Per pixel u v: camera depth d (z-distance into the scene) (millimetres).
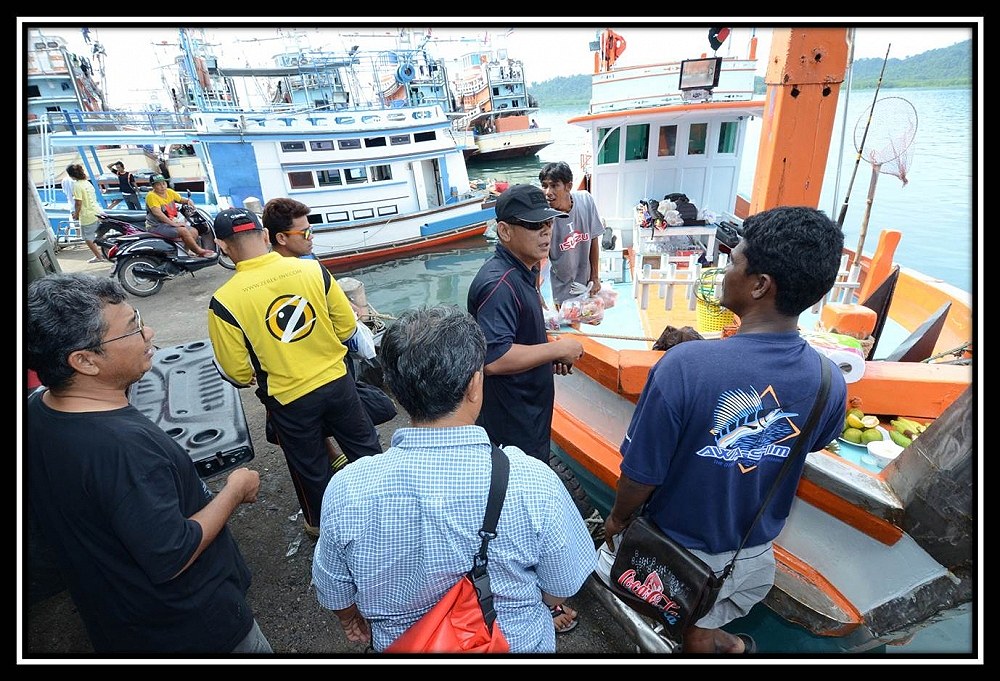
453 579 1092
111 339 1243
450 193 12047
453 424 1110
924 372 2182
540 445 2303
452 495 1043
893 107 2492
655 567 1555
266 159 9594
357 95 16109
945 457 1554
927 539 1651
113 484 1212
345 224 10305
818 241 1201
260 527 2818
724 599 1649
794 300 1263
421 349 1052
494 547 1069
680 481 1475
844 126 2340
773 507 1559
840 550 1933
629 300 4215
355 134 10172
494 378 2156
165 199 7707
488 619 1105
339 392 2357
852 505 1792
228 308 2084
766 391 1297
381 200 10797
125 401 1364
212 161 9391
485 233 12477
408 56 16578
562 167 3145
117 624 1384
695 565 1497
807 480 1878
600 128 5629
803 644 2111
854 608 1948
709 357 1317
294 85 17688
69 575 1357
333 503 1103
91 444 1211
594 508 2773
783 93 2357
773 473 1452
